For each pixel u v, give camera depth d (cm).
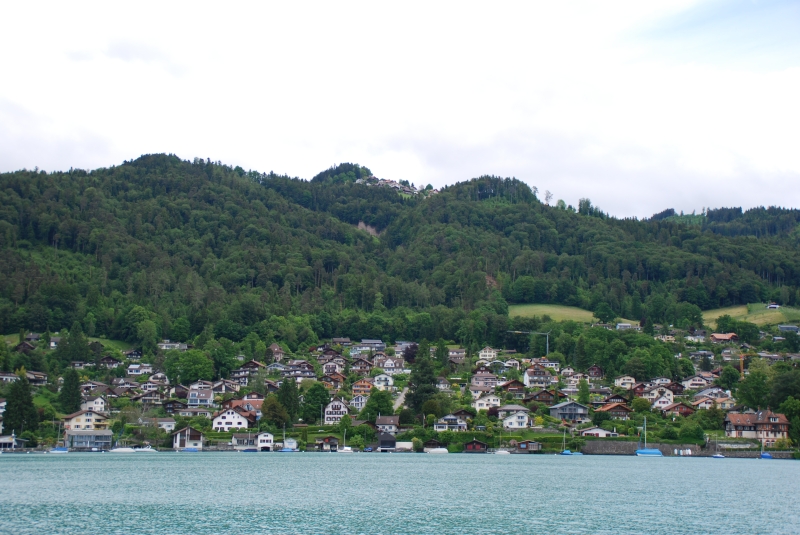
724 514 11906
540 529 10719
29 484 14375
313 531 10462
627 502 12975
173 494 13425
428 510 12125
